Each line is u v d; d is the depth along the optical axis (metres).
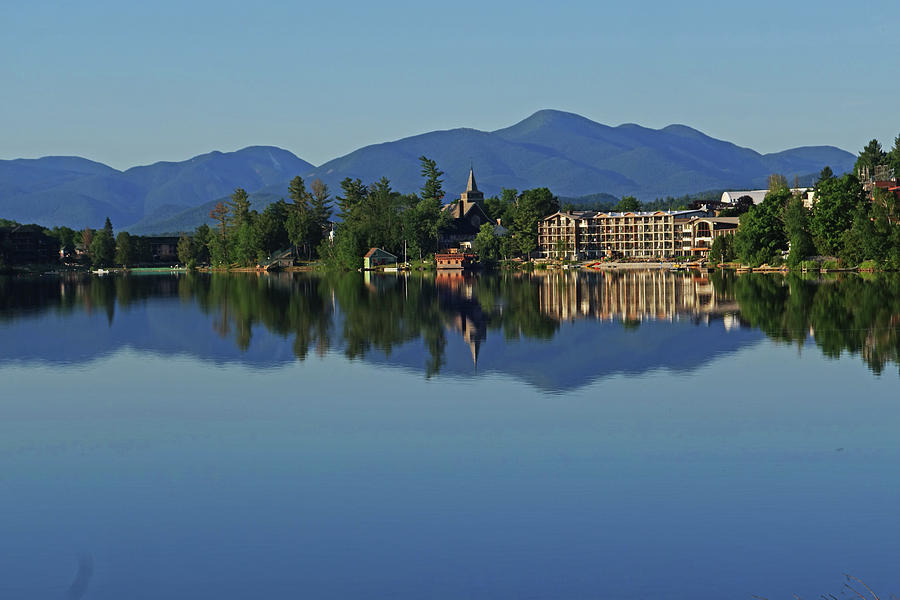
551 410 51.41
